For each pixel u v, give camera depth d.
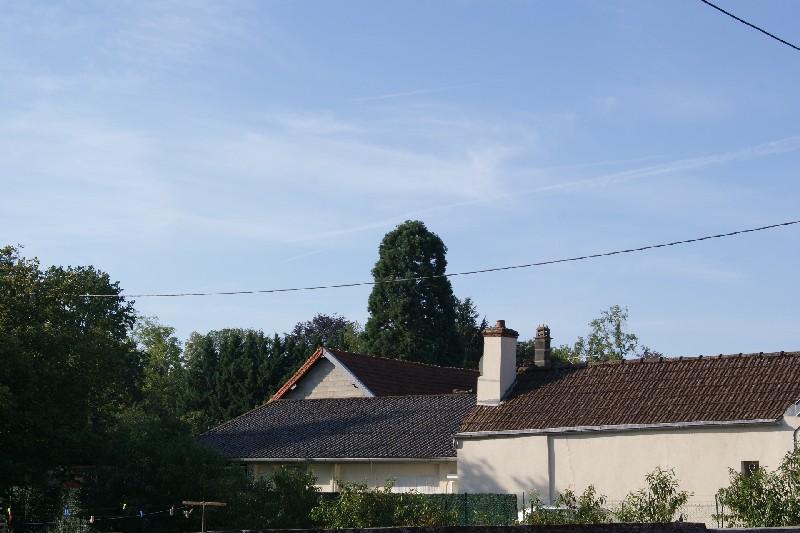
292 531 9.84
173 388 75.44
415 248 67.50
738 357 28.45
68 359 32.44
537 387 31.19
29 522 30.86
